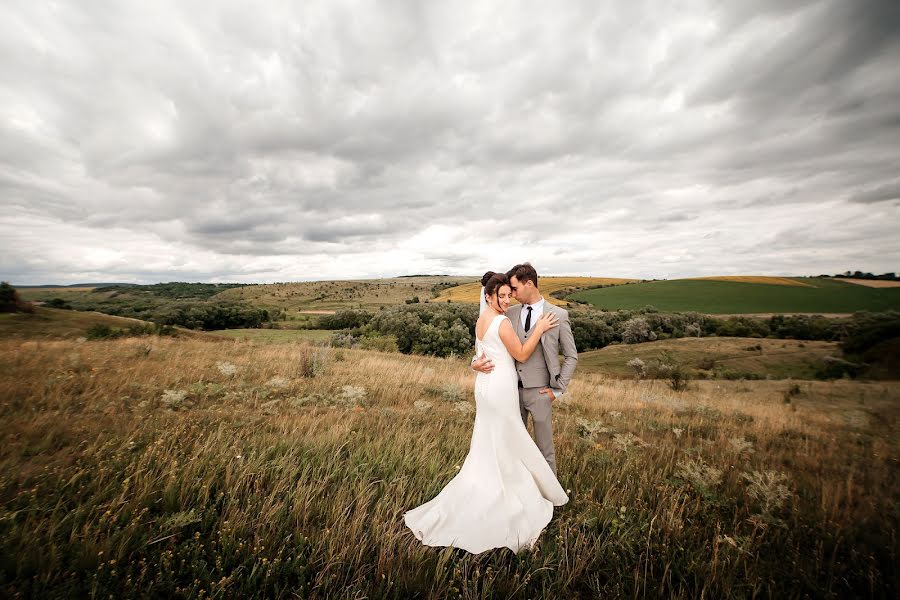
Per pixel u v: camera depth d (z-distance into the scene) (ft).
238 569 7.08
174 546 7.62
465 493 10.11
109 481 9.96
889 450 19.93
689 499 11.51
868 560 8.88
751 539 9.05
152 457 11.18
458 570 7.75
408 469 12.22
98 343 44.24
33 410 16.25
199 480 9.76
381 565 7.64
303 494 9.71
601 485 12.22
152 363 30.55
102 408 17.79
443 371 44.11
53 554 6.78
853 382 77.10
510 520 9.39
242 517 8.65
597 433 19.85
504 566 8.10
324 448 13.25
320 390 26.40
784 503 11.57
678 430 19.70
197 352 39.68
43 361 27.99
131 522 7.96
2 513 7.97
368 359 47.91
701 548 8.89
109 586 6.66
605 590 7.68
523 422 12.09
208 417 17.19
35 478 10.04
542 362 11.48
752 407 37.52
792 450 19.89
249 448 12.85
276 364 36.01
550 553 8.50
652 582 8.00
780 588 8.04
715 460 16.07
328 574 7.38
